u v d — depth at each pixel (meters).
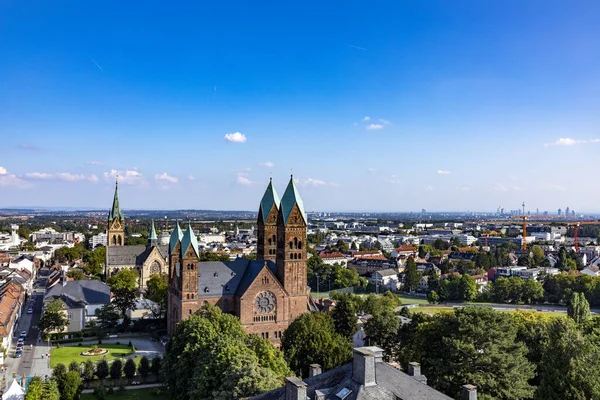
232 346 96.00
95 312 188.00
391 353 139.50
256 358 94.56
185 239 162.38
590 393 78.31
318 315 141.75
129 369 127.94
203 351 101.69
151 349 162.00
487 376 85.38
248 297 162.88
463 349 87.25
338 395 60.66
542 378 87.94
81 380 117.06
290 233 168.38
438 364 90.88
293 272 169.50
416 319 134.88
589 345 87.69
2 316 160.12
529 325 113.50
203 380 91.38
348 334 153.75
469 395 65.56
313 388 66.88
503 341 88.81
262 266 167.00
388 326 139.00
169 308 174.62
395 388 62.59
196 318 119.94
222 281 168.75
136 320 195.25
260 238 186.25
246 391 79.06
